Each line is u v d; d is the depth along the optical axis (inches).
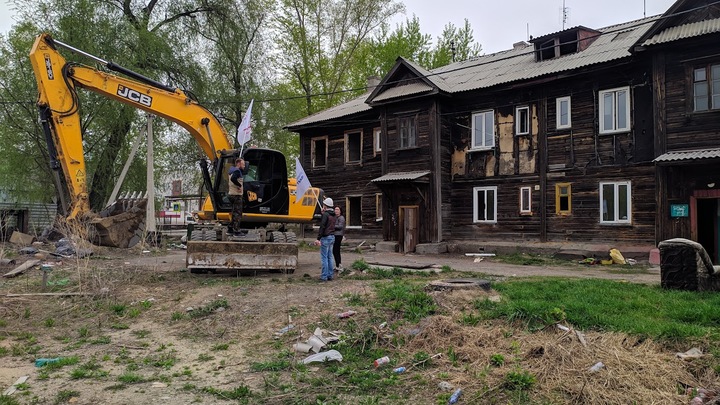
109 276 462.9
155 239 747.4
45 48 537.0
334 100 1469.0
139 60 925.2
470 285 366.0
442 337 270.1
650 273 547.2
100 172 944.3
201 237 516.7
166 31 993.5
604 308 309.9
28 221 1204.5
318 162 1104.2
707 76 585.0
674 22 609.9
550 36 785.6
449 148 869.8
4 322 335.3
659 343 242.8
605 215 698.8
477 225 833.5
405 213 871.1
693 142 592.1
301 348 276.8
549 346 240.7
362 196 991.6
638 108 667.4
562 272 555.2
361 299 355.9
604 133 697.6
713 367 213.6
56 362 259.3
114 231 666.8
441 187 843.4
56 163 547.8
